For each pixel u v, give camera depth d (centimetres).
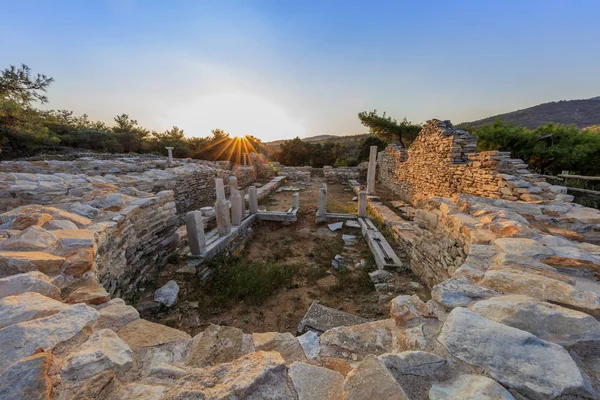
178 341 145
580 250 218
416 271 434
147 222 385
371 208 933
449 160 806
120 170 898
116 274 298
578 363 112
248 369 110
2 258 175
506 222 266
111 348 121
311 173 2088
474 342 121
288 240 644
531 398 96
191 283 401
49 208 287
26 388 87
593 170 985
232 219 625
